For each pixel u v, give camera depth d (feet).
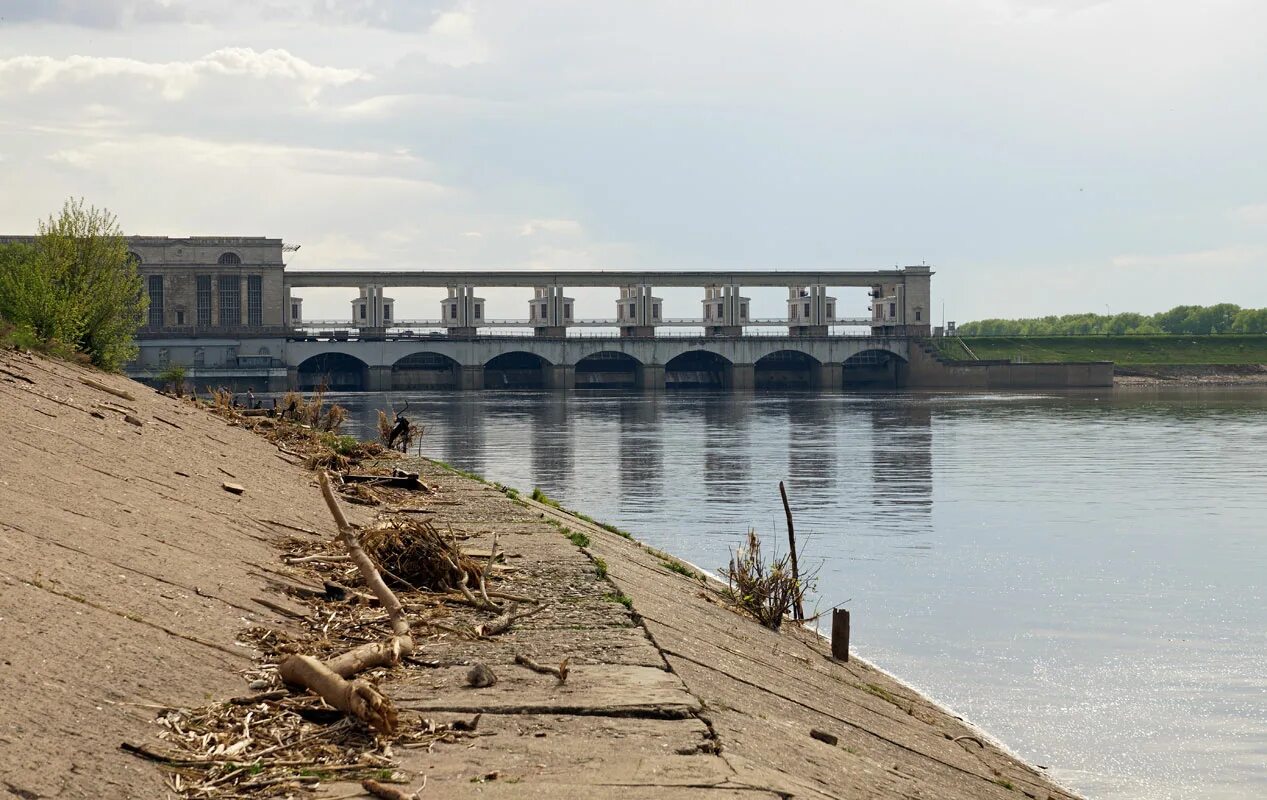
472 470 246.27
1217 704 85.10
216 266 630.33
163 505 74.08
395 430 185.26
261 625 54.54
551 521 107.96
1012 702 84.74
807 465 258.78
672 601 80.43
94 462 79.92
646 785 38.68
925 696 85.05
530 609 66.64
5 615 43.39
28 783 32.63
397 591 67.72
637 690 49.98
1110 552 149.28
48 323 184.65
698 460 270.05
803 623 100.01
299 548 74.90
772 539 156.66
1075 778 69.56
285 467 123.03
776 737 49.98
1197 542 157.28
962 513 184.03
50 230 204.33
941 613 113.50
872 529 167.32
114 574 53.52
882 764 54.90
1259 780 70.18
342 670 49.29
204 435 124.16
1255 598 121.08
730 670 62.44
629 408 497.87
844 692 72.54
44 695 38.42
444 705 46.37
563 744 42.45
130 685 41.86
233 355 625.41
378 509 108.78
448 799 36.11
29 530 55.47
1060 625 108.88
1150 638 104.53
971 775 62.08
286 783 37.01
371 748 40.65
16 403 91.66
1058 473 243.81
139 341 607.37
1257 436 340.18
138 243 618.85
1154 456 281.74
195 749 38.70
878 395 631.56
